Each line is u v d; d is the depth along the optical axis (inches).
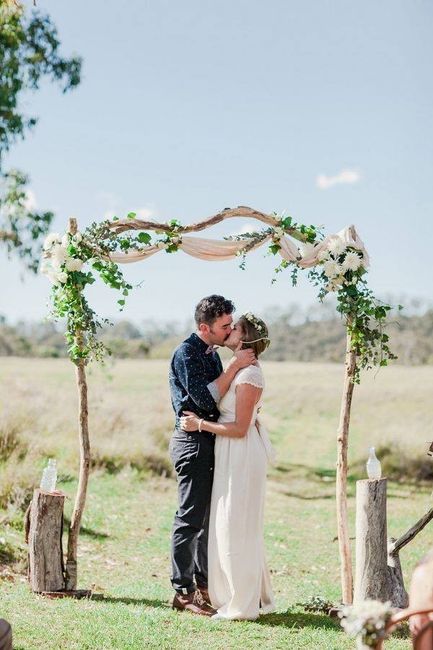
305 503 436.5
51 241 224.7
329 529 369.7
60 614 199.3
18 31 641.6
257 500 209.6
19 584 236.4
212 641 185.2
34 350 2746.1
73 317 223.3
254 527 209.2
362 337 227.8
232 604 206.2
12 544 275.6
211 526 210.5
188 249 225.8
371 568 209.3
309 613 218.8
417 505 425.4
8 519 300.4
